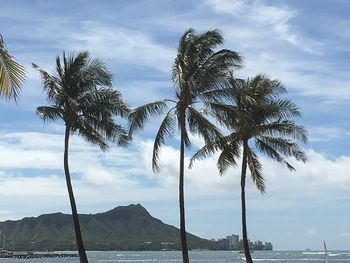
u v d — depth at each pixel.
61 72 32.31
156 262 143.88
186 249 29.77
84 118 32.84
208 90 30.17
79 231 31.69
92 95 32.38
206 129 29.48
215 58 30.14
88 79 32.47
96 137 33.22
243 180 35.06
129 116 30.11
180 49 30.14
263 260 159.25
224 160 36.00
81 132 32.81
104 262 143.62
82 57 32.12
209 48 30.11
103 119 32.56
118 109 32.59
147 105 29.84
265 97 34.97
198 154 34.81
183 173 30.12
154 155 30.36
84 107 32.50
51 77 32.12
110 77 32.81
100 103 32.22
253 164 37.03
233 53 29.94
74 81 32.12
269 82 35.25
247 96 32.12
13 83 12.63
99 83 32.69
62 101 31.91
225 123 30.77
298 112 35.03
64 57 32.25
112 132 32.75
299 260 154.88
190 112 29.77
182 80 29.81
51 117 31.80
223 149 34.19
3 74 12.56
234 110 30.39
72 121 32.09
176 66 30.08
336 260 149.50
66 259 188.25
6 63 12.62
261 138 35.47
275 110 34.94
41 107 31.48
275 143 35.09
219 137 30.05
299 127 34.66
